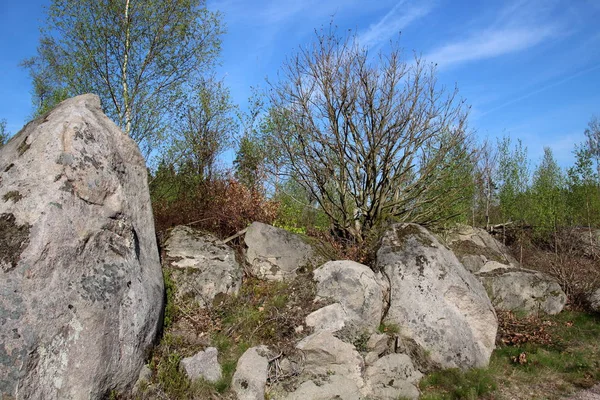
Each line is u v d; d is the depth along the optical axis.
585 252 13.92
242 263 8.53
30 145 5.39
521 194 17.81
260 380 5.61
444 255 7.77
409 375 6.29
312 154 10.56
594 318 9.34
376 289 6.99
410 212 10.76
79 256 5.00
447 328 6.98
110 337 4.92
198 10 12.18
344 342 6.18
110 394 4.88
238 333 6.57
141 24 11.62
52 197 5.00
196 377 5.55
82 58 11.03
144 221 6.46
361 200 10.33
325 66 10.42
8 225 4.77
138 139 11.57
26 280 4.54
